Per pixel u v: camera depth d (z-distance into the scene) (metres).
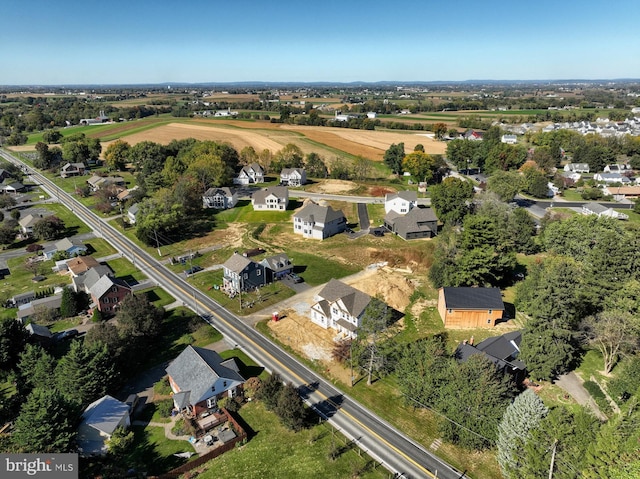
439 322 67.06
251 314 70.00
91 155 183.75
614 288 59.38
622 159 185.38
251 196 137.25
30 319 68.38
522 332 56.06
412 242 98.25
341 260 90.25
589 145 184.00
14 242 104.00
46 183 157.75
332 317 64.88
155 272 86.50
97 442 42.81
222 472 40.31
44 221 104.75
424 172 147.62
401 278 79.31
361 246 96.75
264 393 48.06
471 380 43.53
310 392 51.91
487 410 41.44
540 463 33.31
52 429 39.84
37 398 41.81
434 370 47.78
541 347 50.44
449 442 43.72
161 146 169.88
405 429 45.81
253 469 40.56
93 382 47.84
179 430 45.47
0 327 55.44
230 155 162.00
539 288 53.56
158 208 103.88
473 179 153.12
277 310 71.12
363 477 39.75
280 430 45.94
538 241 91.31
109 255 95.19
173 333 64.94
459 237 81.00
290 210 123.69
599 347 55.75
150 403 50.19
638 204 116.00
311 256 92.56
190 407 47.88
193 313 70.38
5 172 157.00
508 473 36.59
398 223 103.38
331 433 45.28
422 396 46.84
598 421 36.81
